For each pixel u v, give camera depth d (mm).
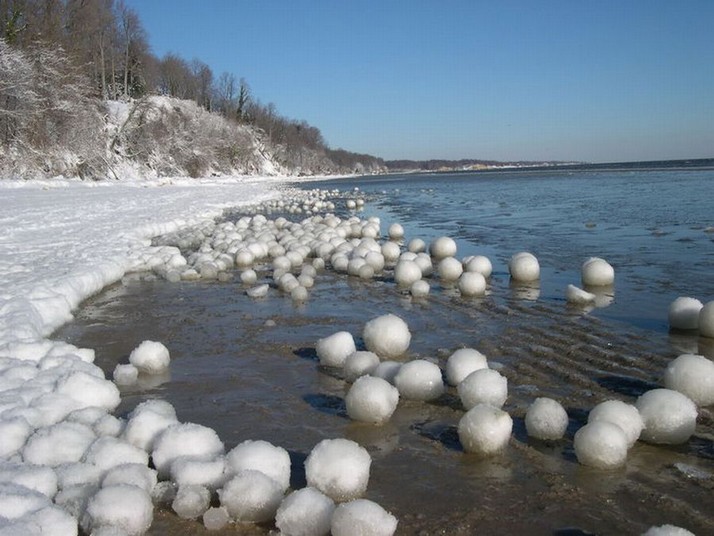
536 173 61656
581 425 3711
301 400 4246
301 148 102438
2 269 8250
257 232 12828
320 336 5766
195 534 2730
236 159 71438
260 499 2768
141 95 57250
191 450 3205
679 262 8734
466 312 6449
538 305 6641
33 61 34219
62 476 3033
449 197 26312
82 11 46969
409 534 2697
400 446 3531
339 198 27641
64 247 10547
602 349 5055
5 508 2604
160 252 10195
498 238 12117
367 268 8555
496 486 3070
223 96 86500
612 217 14852
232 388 4500
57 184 31766
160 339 5797
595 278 7438
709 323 5250
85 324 6387
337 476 2947
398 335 5016
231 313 6727
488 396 3850
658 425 3436
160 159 50812
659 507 2857
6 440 3375
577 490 3014
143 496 2773
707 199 19219
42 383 4148
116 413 4109
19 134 33375
